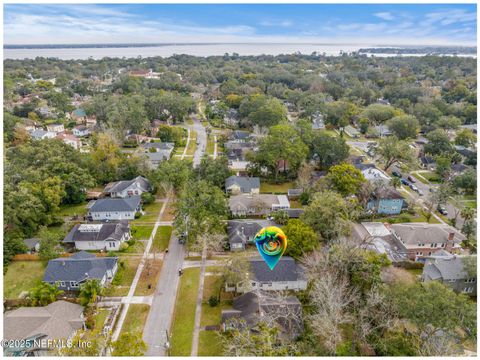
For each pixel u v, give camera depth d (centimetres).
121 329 4319
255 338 3494
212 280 5231
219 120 14525
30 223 6162
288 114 15962
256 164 9044
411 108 14512
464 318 3534
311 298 4603
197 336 4219
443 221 7044
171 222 6912
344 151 9069
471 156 10012
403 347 3591
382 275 4519
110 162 8450
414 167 9519
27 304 4694
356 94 17825
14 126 11219
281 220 6438
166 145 11050
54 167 7419
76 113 14962
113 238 5950
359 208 6850
